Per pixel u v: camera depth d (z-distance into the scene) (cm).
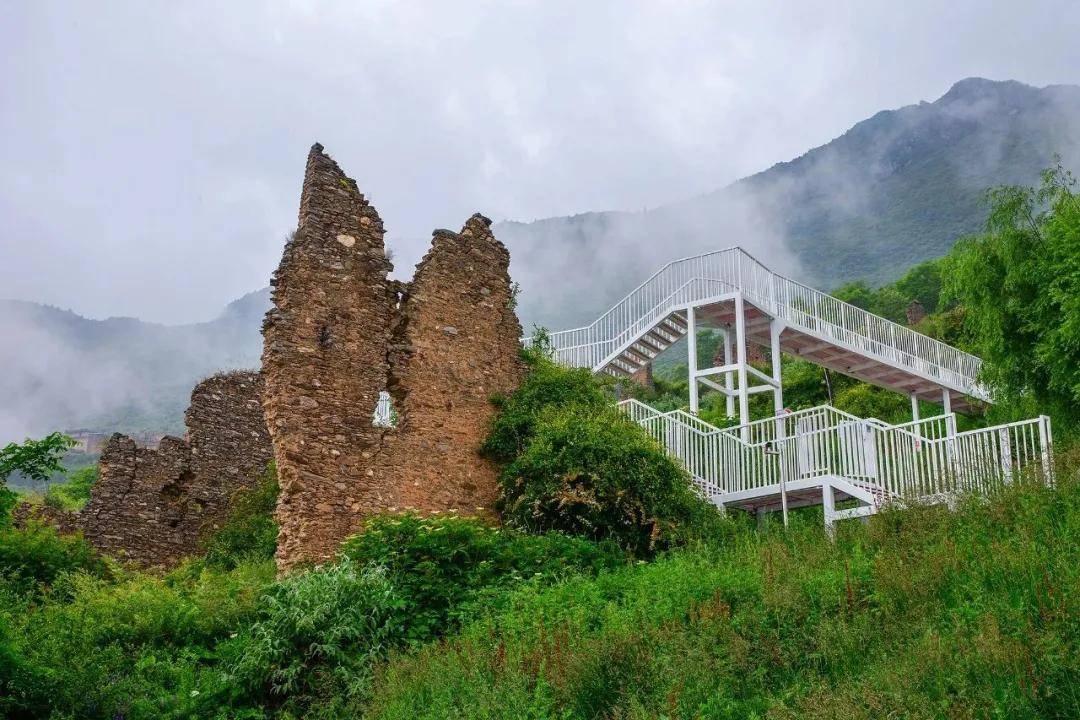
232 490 2161
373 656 1050
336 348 1523
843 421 1564
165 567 2022
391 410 1595
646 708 806
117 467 2042
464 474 1614
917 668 764
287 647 1049
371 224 1641
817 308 2489
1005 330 1905
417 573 1205
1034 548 939
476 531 1316
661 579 1091
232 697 1018
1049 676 717
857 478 1514
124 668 1040
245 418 2245
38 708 886
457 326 1694
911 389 2631
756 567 1098
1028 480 1186
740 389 2202
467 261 1750
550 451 1541
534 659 909
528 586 1149
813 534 1261
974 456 1392
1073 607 794
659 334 2434
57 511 1995
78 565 1623
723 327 2467
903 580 938
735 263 2311
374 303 1595
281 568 1397
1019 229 1914
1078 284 1709
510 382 1747
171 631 1142
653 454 1562
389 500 1500
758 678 838
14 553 1570
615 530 1485
